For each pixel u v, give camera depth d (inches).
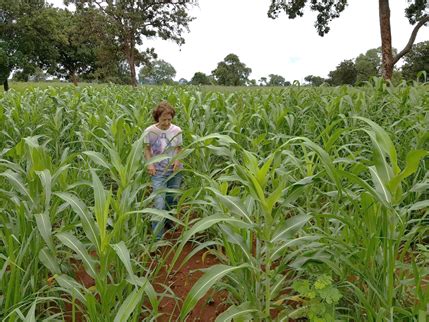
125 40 1497.3
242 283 96.0
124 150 171.8
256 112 251.9
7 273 108.6
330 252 93.1
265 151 219.3
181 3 1539.1
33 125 250.1
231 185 204.8
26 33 1342.3
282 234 91.1
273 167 108.6
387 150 81.1
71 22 1560.0
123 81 2070.6
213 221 84.6
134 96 450.3
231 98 340.5
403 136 194.5
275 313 114.7
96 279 89.4
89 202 166.1
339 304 106.9
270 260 93.4
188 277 138.6
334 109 247.1
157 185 168.6
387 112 257.8
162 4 1525.6
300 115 263.9
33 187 111.0
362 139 222.1
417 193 142.2
